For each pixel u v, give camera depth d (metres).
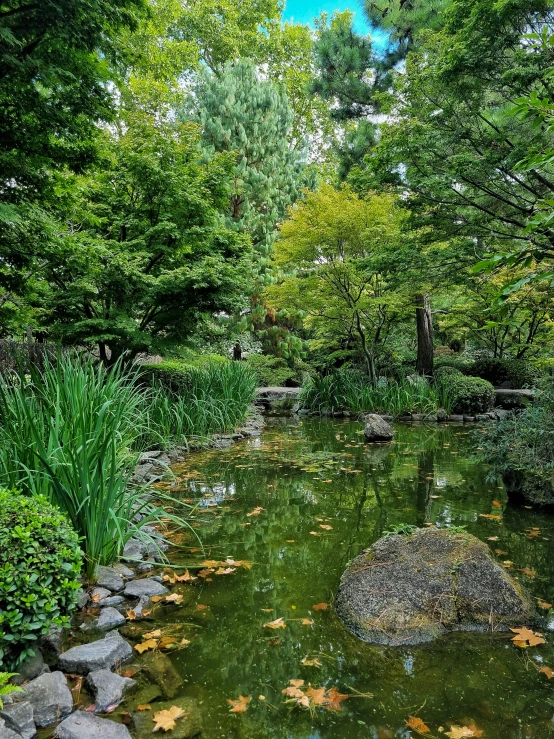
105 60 3.99
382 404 9.50
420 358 10.90
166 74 12.69
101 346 6.80
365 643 1.91
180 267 6.32
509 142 5.06
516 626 2.03
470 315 11.51
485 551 2.32
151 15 3.89
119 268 5.78
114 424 2.79
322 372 13.73
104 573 2.40
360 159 10.48
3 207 3.31
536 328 11.97
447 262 6.18
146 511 3.37
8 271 4.69
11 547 1.66
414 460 5.46
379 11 9.40
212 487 4.31
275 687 1.65
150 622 2.05
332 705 1.56
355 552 2.86
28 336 4.77
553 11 4.23
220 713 1.52
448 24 5.28
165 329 7.12
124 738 1.35
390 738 1.41
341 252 9.08
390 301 9.15
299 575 2.54
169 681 1.67
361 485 4.39
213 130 12.96
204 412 6.33
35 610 1.62
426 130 5.49
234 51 17.91
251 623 2.06
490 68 4.82
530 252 1.45
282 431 7.67
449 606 2.07
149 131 6.64
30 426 2.45
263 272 13.59
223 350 13.23
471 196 5.56
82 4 3.28
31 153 4.11
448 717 1.50
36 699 1.48
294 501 3.90
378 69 9.95
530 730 1.44
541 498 3.60
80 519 2.37
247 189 13.23
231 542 3.01
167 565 2.45
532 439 3.79
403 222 6.55
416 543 2.39
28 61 3.36
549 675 1.71
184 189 6.51
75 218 5.06
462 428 8.00
